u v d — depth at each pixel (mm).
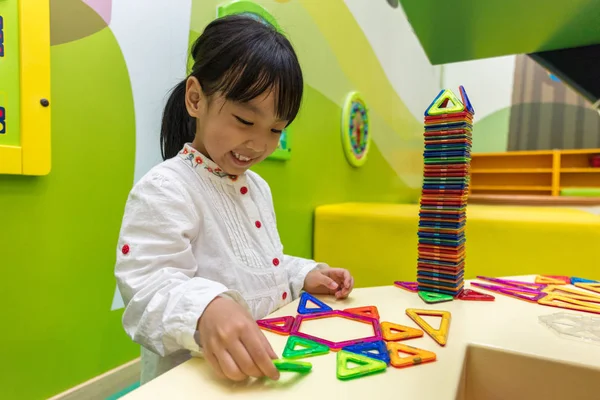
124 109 857
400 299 588
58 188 754
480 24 1297
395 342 422
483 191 4250
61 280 768
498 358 412
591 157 3914
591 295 599
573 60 1531
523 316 512
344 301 581
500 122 4254
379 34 2117
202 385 333
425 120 621
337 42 1652
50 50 725
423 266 618
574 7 1145
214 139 537
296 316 503
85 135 791
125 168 867
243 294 577
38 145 700
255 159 573
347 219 1391
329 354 395
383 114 2234
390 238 1314
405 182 2715
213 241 568
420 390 324
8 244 688
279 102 508
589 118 3969
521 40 1451
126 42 850
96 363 837
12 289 697
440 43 1504
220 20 562
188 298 396
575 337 438
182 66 976
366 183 2029
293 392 321
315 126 1501
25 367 721
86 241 805
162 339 403
